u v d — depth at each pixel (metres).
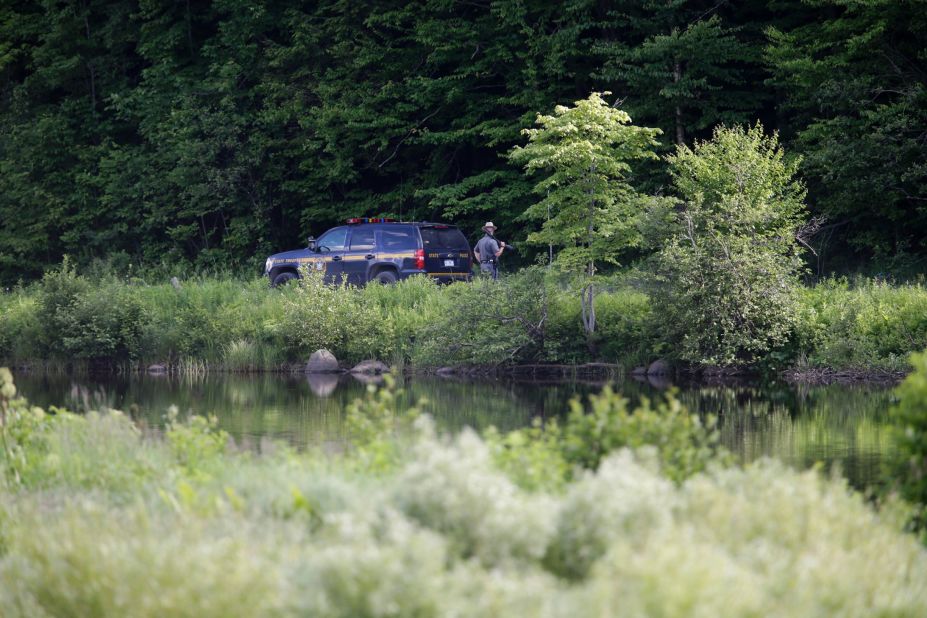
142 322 85.19
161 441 31.22
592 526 17.19
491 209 114.56
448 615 14.01
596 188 70.12
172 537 18.80
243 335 84.31
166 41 133.25
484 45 114.75
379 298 83.69
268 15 126.94
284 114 120.88
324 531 18.47
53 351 85.75
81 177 137.12
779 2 103.94
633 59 102.25
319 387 64.88
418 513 17.56
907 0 88.31
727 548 17.19
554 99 110.25
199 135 126.75
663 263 67.88
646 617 13.78
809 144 96.69
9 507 23.69
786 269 69.25
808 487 19.25
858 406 50.91
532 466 22.83
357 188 125.38
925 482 21.98
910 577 17.62
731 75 106.94
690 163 78.62
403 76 120.81
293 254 94.31
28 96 145.38
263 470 25.44
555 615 14.19
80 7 143.62
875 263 94.81
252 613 15.34
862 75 90.69
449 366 75.25
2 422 30.80
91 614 16.62
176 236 128.75
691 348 67.25
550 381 67.25
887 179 87.81
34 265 139.62
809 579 15.77
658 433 24.14
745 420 45.09
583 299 72.94
